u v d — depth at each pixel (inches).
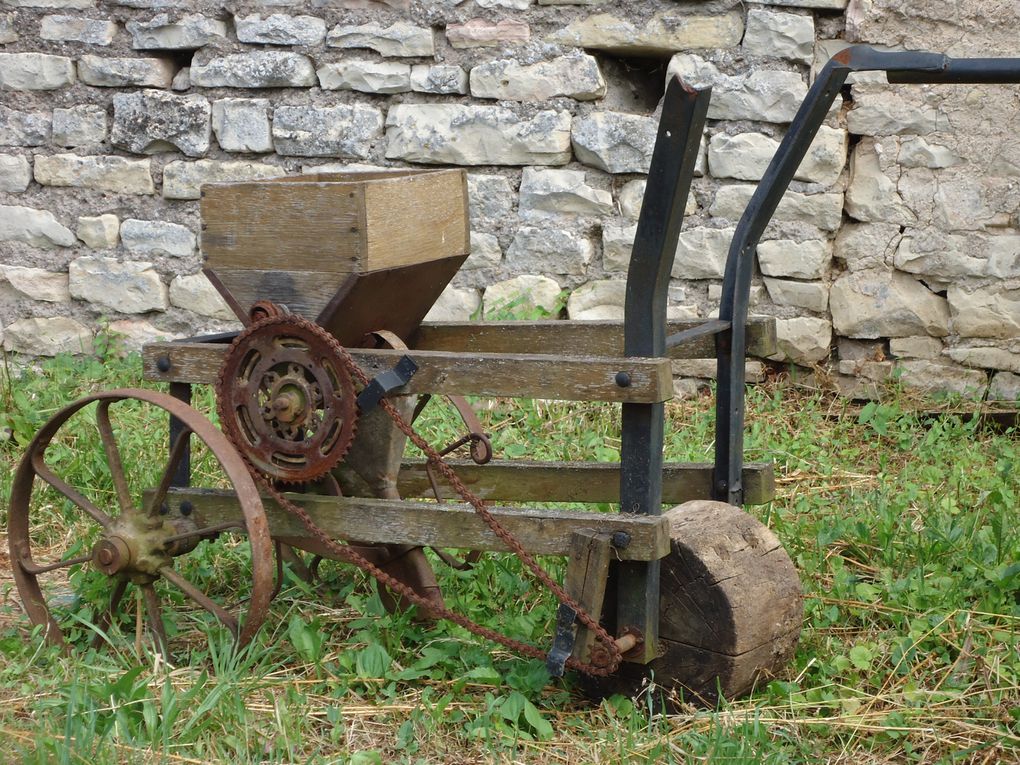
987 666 129.6
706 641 123.0
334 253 129.3
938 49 209.2
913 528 172.4
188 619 148.6
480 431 151.6
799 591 129.3
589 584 121.3
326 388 128.5
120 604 149.0
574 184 222.1
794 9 211.5
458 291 229.8
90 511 139.6
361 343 139.5
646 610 122.8
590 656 123.4
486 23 220.8
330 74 227.3
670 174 112.1
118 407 216.1
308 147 229.9
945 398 216.5
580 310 225.5
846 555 166.1
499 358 123.2
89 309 242.7
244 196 134.3
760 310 221.8
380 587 147.2
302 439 135.9
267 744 115.9
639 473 121.4
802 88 212.5
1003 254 210.8
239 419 134.7
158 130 234.2
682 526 126.3
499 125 222.8
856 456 202.2
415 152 226.4
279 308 132.8
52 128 238.5
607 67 224.4
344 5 225.0
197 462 191.5
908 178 212.8
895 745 119.8
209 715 119.1
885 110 211.3
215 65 230.7
